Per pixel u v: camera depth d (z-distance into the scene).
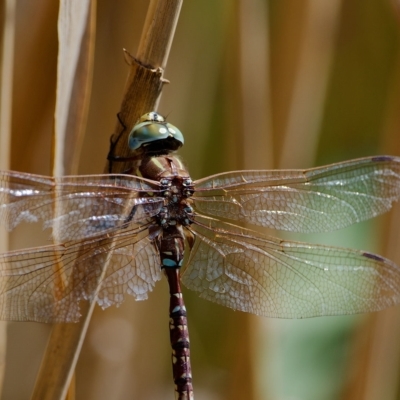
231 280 1.43
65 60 1.40
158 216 1.42
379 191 1.43
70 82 1.41
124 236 1.41
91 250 1.41
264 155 1.46
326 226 1.43
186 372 1.43
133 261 1.42
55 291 1.40
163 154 1.43
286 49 1.47
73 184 1.41
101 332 1.47
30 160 1.47
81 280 1.41
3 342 1.41
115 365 1.47
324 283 1.43
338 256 1.43
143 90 1.40
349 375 1.47
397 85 1.47
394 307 1.46
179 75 1.47
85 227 1.41
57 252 1.41
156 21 1.40
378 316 1.46
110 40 1.46
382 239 1.46
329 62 1.47
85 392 1.47
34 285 1.40
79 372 1.47
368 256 1.43
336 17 1.47
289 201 1.43
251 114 1.46
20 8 1.46
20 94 1.46
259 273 1.43
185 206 1.43
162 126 1.42
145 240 1.42
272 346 1.46
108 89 1.47
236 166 1.46
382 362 1.46
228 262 1.43
